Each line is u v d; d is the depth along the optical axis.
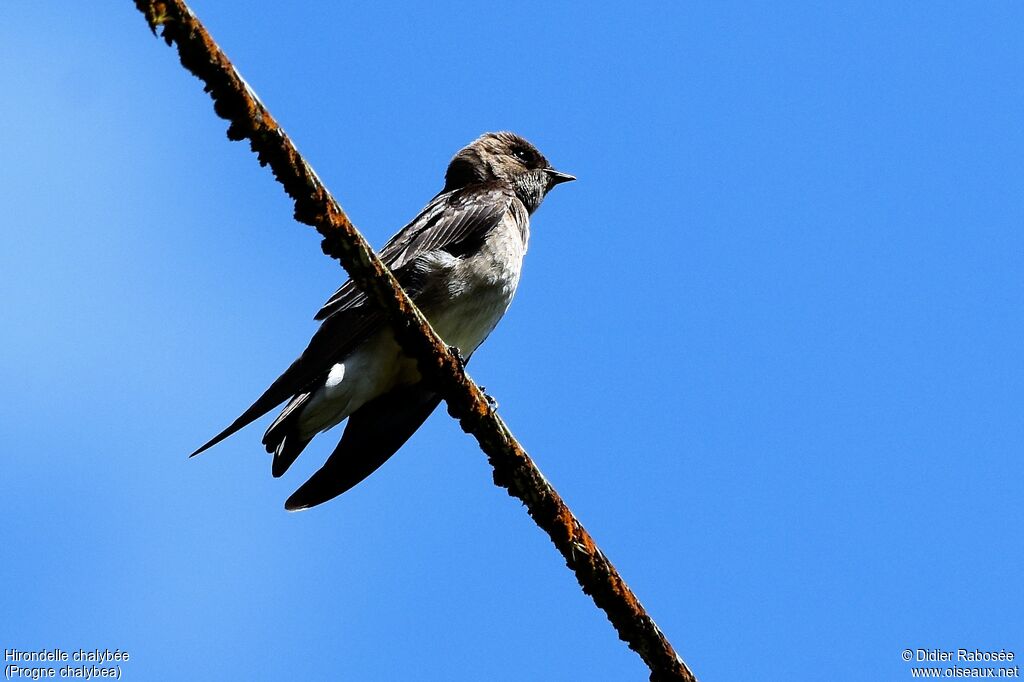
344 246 8.41
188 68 7.29
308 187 8.01
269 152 7.75
